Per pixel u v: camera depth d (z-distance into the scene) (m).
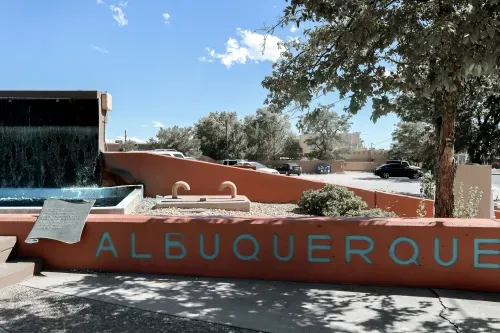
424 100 6.39
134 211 9.25
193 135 53.78
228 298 4.31
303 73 5.09
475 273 4.58
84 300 4.22
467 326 3.62
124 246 5.23
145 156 12.33
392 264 4.75
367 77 4.72
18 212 7.88
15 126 12.86
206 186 12.10
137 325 3.62
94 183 12.48
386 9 4.58
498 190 19.94
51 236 5.24
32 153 12.88
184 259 5.13
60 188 12.16
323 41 5.31
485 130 17.64
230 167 12.06
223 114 54.00
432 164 25.59
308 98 4.96
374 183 30.42
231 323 3.68
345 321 3.73
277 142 55.22
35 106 12.80
